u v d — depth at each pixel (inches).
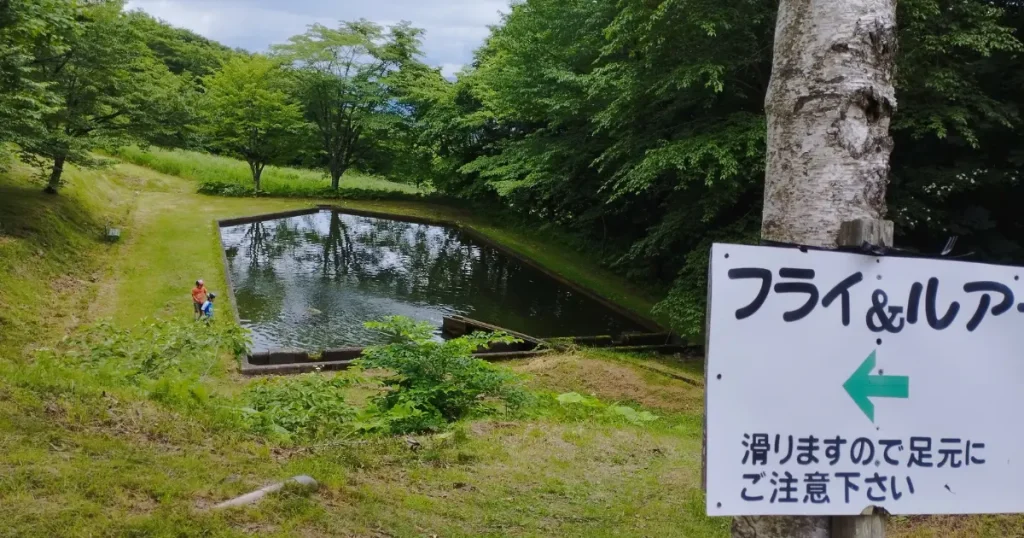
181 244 783.7
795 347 78.2
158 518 127.0
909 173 472.1
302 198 1238.9
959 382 81.4
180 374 260.2
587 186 872.3
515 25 865.5
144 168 1304.1
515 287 831.1
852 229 82.4
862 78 90.0
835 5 90.7
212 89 1295.5
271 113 1227.2
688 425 375.6
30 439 149.0
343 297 741.9
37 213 660.7
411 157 1334.9
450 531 160.9
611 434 289.0
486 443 247.6
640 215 831.1
